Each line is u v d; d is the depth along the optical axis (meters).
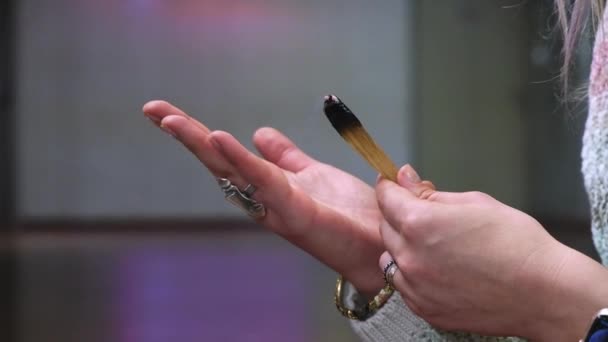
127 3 7.96
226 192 0.65
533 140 8.08
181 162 8.12
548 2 0.77
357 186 0.76
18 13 7.81
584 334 0.51
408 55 8.20
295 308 3.05
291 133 8.21
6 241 6.72
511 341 0.62
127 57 7.99
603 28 0.62
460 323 0.56
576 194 7.69
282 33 8.16
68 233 7.62
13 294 3.53
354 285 0.72
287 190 0.66
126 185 8.08
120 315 2.95
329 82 8.20
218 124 8.15
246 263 4.81
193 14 8.05
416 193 0.60
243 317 2.86
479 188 8.18
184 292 3.56
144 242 6.57
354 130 0.62
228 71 8.13
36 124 7.92
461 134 8.20
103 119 8.01
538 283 0.52
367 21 8.19
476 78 8.13
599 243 0.61
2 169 7.74
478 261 0.54
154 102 0.63
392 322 0.68
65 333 2.58
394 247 0.58
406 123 8.23
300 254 5.34
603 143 0.61
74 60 7.92
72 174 8.00
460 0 8.09
